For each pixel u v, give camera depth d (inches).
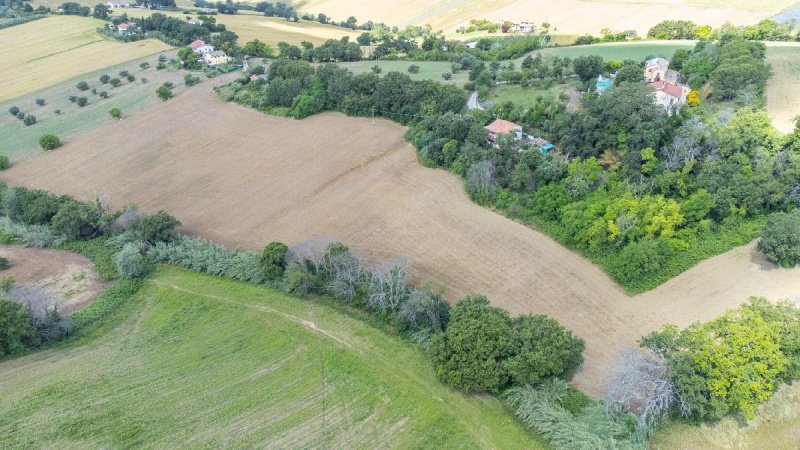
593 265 2797.7
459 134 3745.1
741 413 1996.8
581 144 3464.6
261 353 2391.7
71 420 2084.2
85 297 2822.3
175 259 3058.6
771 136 3073.3
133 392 2213.3
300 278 2672.2
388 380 2204.7
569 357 2084.2
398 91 4397.1
